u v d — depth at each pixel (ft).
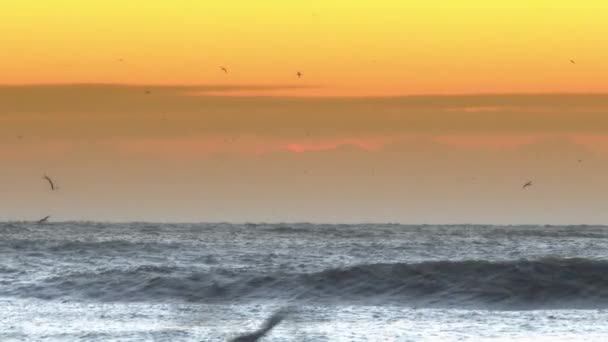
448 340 443.73
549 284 577.02
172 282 598.34
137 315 515.50
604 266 588.50
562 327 479.00
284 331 467.52
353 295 581.12
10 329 468.75
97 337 448.24
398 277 596.29
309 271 621.31
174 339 442.50
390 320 501.97
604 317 511.81
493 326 483.51
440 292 580.30
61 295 586.45
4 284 620.08
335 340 442.50
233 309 539.29
